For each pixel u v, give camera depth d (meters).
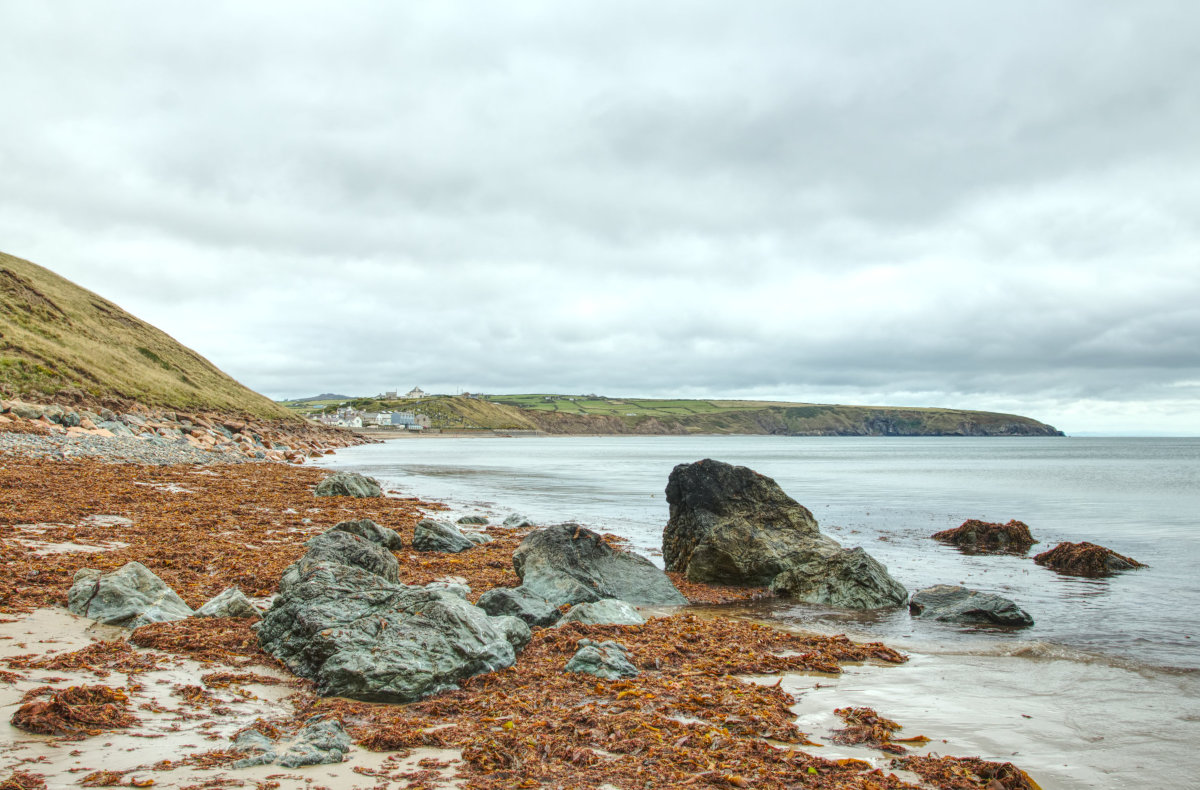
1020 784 7.74
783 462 111.56
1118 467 97.12
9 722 7.70
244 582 16.19
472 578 18.64
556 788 7.12
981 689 11.31
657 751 8.07
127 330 118.56
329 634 10.32
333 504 33.59
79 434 54.81
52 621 11.80
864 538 30.08
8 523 21.33
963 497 50.22
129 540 20.31
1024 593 19.58
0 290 92.94
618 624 14.16
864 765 8.03
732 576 20.62
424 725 8.66
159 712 8.48
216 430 85.75
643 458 110.81
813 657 12.64
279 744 7.76
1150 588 20.30
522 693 9.96
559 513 36.12
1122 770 8.29
